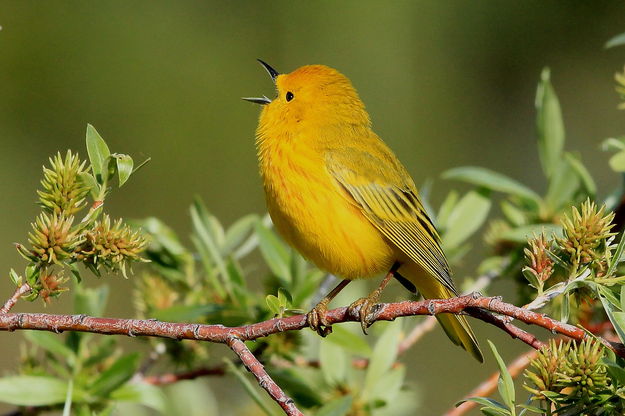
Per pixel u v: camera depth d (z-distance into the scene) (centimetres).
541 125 1081
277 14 1805
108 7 1819
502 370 614
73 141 1811
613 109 1750
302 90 970
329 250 915
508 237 982
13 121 1797
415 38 1762
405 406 1041
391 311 662
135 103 1809
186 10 1833
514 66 1766
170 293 1016
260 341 923
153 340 1002
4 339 1698
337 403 827
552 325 617
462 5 1752
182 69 1817
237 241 1044
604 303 604
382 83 1775
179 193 1838
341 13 1767
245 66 1814
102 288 993
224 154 1841
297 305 946
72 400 860
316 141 935
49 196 678
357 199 919
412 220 945
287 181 914
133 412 1041
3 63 1792
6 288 1750
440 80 1778
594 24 1739
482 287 1057
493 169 1783
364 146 963
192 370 952
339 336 922
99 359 920
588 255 654
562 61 1753
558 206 1059
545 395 608
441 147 1786
